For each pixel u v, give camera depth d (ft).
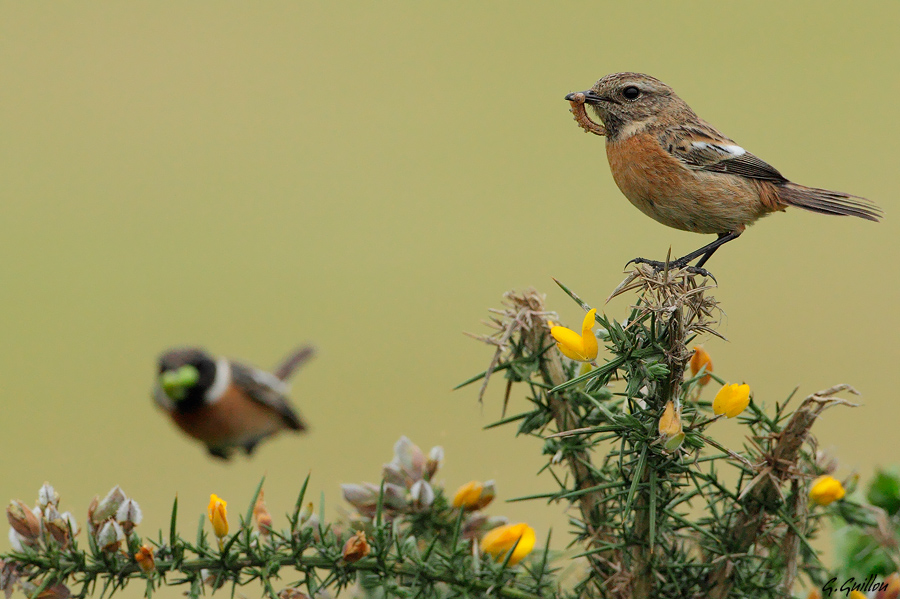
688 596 16.70
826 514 17.17
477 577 16.43
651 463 15.33
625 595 16.20
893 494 17.97
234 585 15.53
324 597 16.60
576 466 17.53
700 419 15.81
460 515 16.49
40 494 15.28
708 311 15.55
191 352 42.80
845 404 14.94
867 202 32.32
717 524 16.69
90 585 15.30
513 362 17.42
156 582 15.23
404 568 16.24
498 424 17.81
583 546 19.13
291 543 15.88
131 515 15.23
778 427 16.19
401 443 18.56
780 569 16.72
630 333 15.37
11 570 15.07
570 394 17.47
